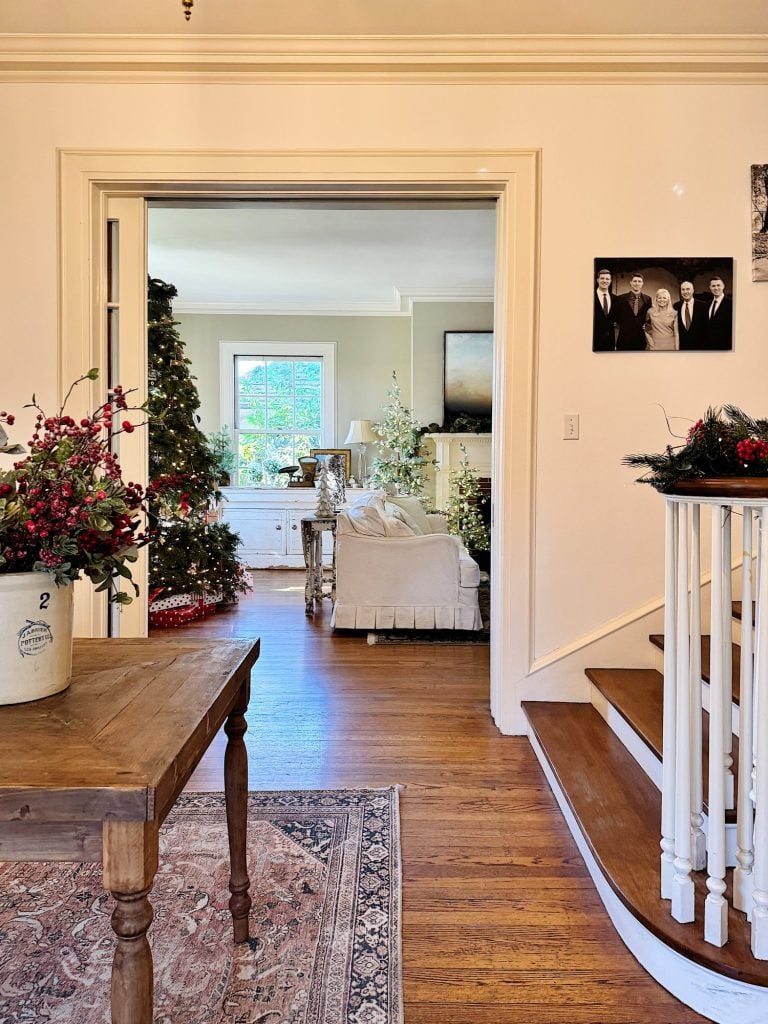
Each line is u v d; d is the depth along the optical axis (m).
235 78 2.77
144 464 2.98
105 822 0.88
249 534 7.50
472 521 6.70
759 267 2.77
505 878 1.84
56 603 1.22
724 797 1.48
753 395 2.79
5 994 1.42
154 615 4.84
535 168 2.77
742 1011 1.31
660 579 2.84
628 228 2.78
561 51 2.67
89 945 1.57
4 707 1.17
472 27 2.61
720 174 2.76
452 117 2.78
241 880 1.56
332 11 2.52
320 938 1.59
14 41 2.66
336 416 7.85
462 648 4.24
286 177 2.79
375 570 4.52
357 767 2.53
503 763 2.56
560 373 2.80
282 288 7.09
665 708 1.49
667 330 2.79
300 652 4.13
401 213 4.88
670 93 2.76
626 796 2.02
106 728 1.08
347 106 2.78
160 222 5.08
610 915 1.68
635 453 2.81
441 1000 1.41
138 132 2.79
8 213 2.79
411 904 1.73
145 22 2.59
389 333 7.80
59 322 2.81
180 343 5.37
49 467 1.21
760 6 2.48
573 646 2.85
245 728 1.57
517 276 2.78
